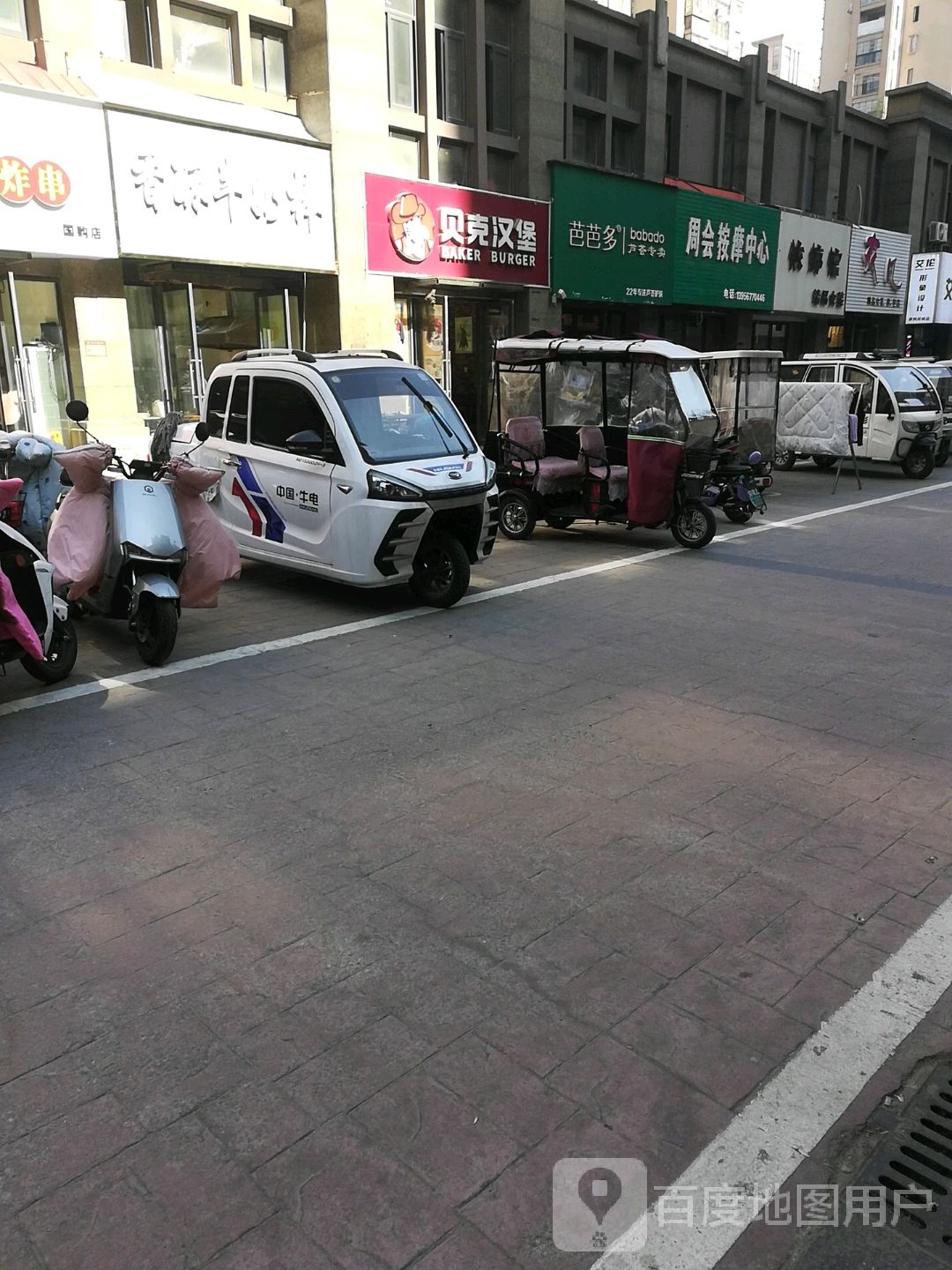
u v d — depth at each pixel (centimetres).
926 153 2880
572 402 1111
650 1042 273
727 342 2442
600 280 1898
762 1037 275
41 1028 279
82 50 1154
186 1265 205
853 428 1483
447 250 1591
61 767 459
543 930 326
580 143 1956
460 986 297
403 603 782
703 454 1034
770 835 391
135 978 301
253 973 304
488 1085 257
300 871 364
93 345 1195
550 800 423
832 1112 248
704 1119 246
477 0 1636
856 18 8212
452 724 514
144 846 384
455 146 1683
